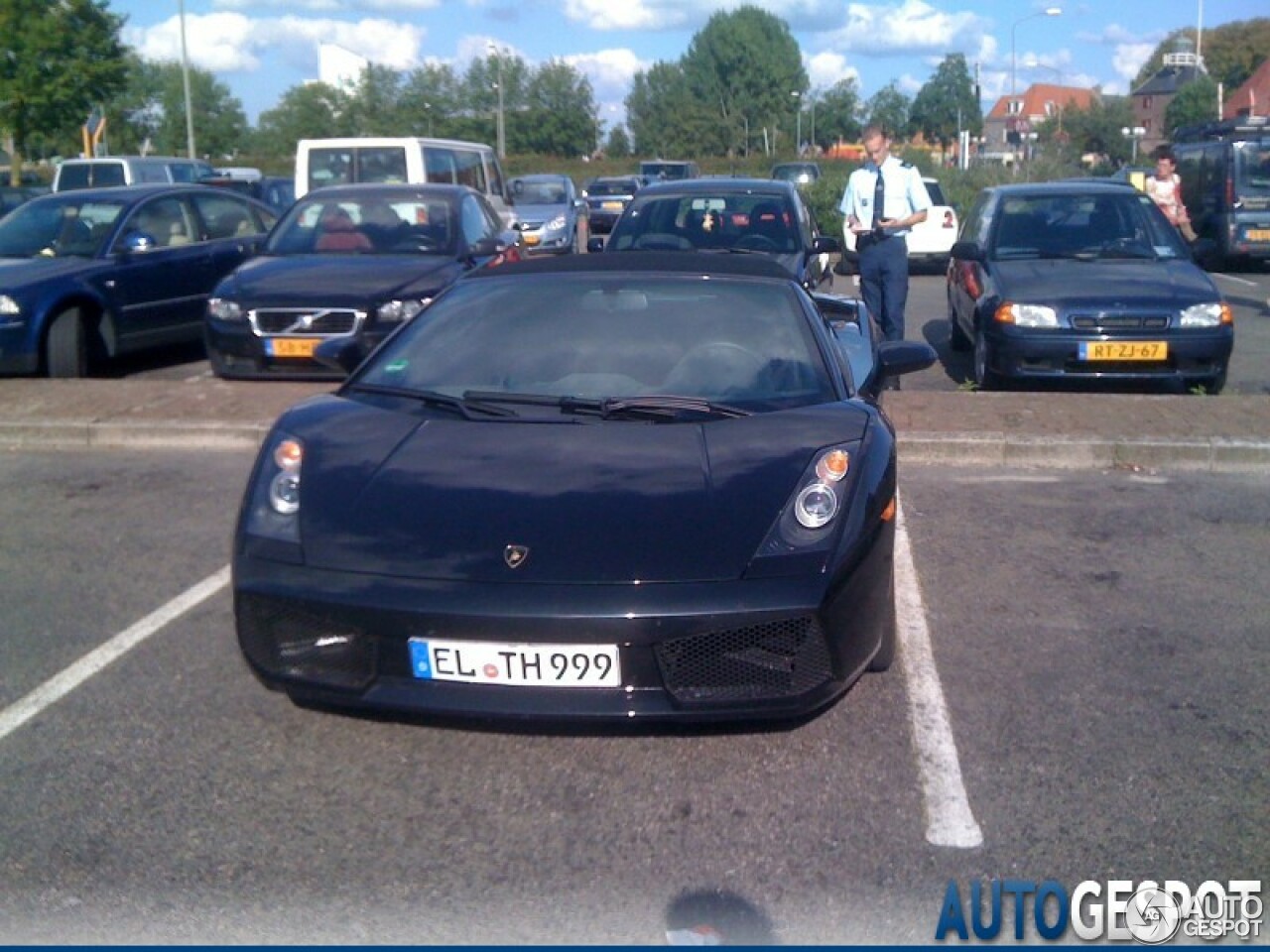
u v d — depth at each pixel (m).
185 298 11.47
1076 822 3.69
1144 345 9.03
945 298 17.42
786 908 3.29
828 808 3.77
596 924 3.23
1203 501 7.08
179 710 4.47
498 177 21.45
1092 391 10.09
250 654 4.02
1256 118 25.34
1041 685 4.64
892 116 64.06
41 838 3.64
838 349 5.35
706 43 81.06
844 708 4.43
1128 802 3.80
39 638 5.18
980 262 10.40
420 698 3.77
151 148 58.06
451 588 3.76
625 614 3.68
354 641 3.83
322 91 54.09
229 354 9.66
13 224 11.30
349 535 4.00
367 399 4.90
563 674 3.71
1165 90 84.25
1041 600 5.54
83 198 11.40
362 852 3.56
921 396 8.99
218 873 3.46
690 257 5.74
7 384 9.77
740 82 80.06
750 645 3.77
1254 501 7.07
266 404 8.98
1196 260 10.32
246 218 12.63
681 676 3.75
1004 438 7.85
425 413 4.71
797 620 3.76
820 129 76.00
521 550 3.84
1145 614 5.36
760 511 3.98
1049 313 9.16
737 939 3.17
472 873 3.45
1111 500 7.11
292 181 26.91
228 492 7.40
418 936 3.18
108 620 5.38
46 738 4.27
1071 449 7.79
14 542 6.50
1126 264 9.96
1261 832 3.63
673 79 83.69
